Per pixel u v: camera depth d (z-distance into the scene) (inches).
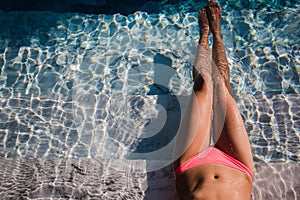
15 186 110.3
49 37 147.9
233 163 103.0
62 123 126.2
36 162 115.9
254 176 110.6
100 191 109.2
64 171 113.6
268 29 144.2
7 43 146.6
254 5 150.8
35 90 133.9
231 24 146.3
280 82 131.1
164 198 108.0
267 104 126.3
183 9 152.1
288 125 121.9
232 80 132.5
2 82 136.3
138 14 152.3
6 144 122.4
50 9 156.6
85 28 149.6
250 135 120.6
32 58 142.2
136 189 109.7
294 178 110.0
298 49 138.2
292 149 117.4
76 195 108.5
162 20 149.5
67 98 131.5
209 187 95.2
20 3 158.6
